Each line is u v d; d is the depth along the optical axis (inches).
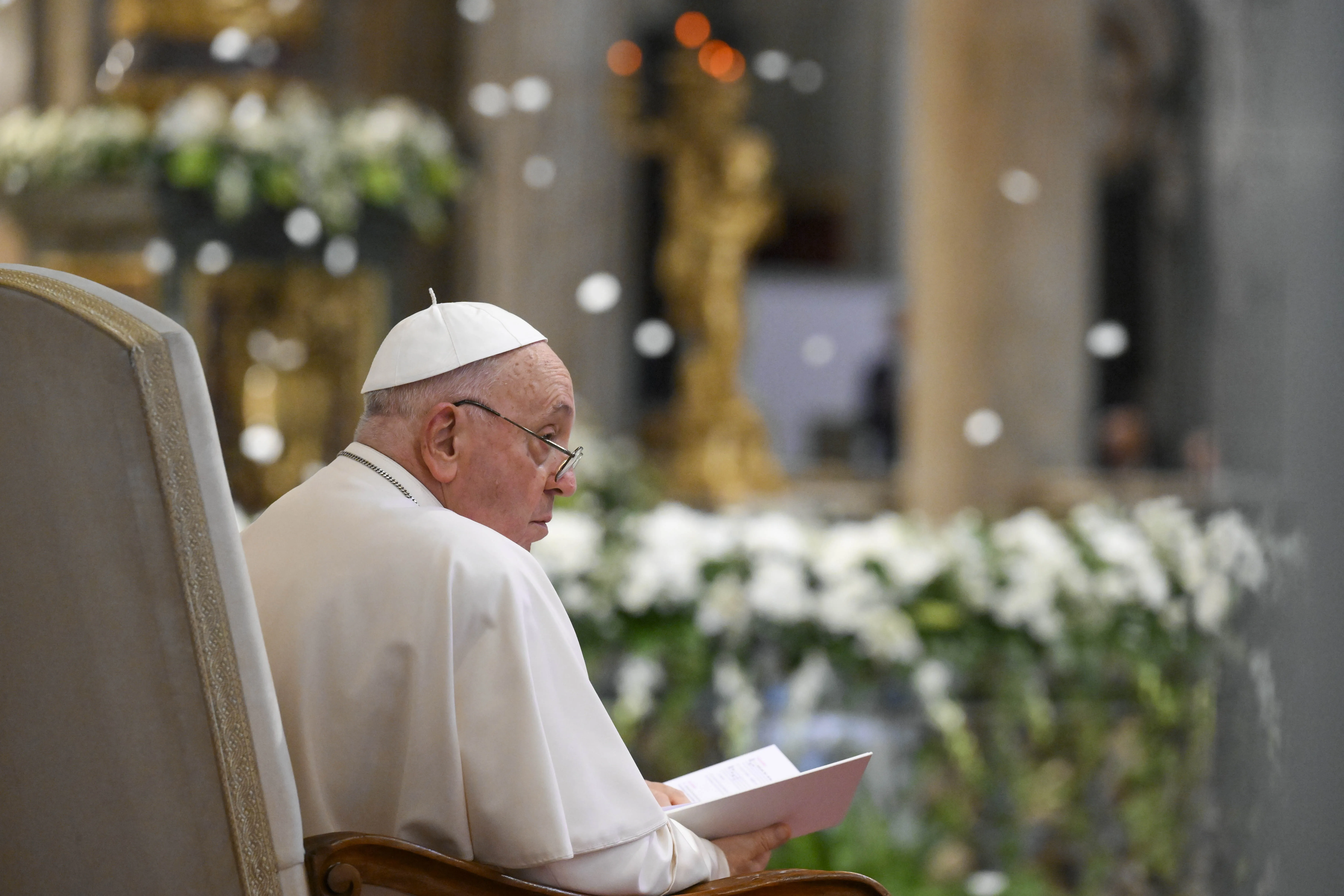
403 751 268.4
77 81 1173.7
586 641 575.8
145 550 221.0
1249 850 302.5
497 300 1385.3
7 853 260.7
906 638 576.7
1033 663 593.9
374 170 959.6
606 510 794.2
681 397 1337.4
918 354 1256.2
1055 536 634.8
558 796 259.8
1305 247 207.9
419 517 280.8
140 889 241.0
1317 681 201.5
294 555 284.0
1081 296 1247.5
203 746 223.9
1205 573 585.6
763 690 582.9
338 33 1283.2
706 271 1298.0
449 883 245.9
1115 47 1593.3
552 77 1393.9
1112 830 593.0
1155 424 1599.4
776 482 1325.0
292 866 230.4
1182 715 594.9
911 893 569.6
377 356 309.6
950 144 1230.3
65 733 241.9
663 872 269.6
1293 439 207.9
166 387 219.5
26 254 984.3
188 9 1044.5
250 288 974.4
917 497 1251.2
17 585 240.7
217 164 923.4
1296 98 210.4
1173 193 1595.7
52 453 227.8
